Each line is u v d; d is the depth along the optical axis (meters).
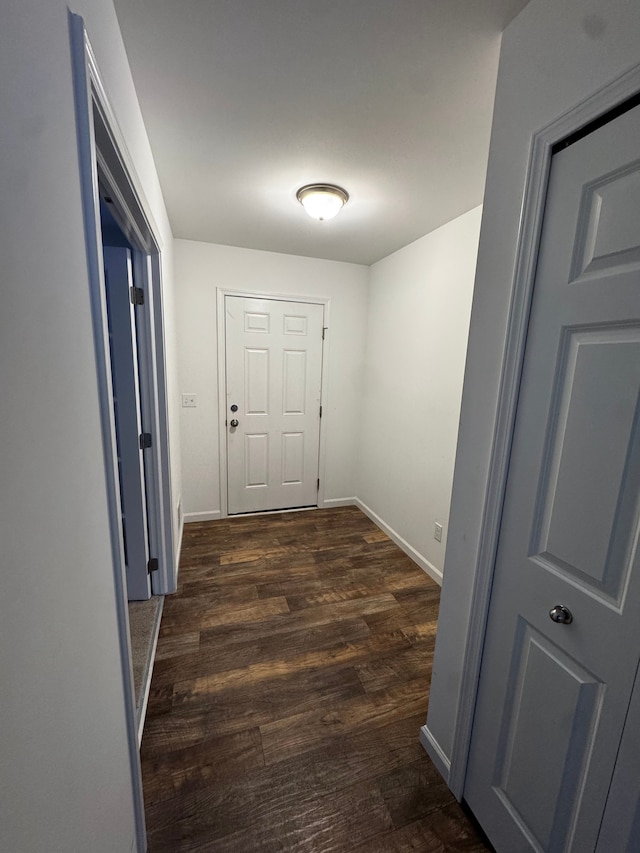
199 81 1.18
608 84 0.69
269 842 1.01
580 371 0.77
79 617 0.61
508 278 0.92
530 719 0.90
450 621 1.16
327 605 2.05
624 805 0.71
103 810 0.70
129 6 0.92
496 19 0.93
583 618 0.77
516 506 0.92
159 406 1.91
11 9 0.41
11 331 0.42
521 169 0.88
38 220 0.48
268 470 3.26
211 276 2.79
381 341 3.04
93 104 0.72
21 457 0.44
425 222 2.24
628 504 0.69
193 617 1.92
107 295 1.67
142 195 1.24
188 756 1.22
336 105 1.28
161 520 2.01
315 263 3.06
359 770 1.21
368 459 3.30
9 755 0.40
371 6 0.92
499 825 0.99
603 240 0.72
